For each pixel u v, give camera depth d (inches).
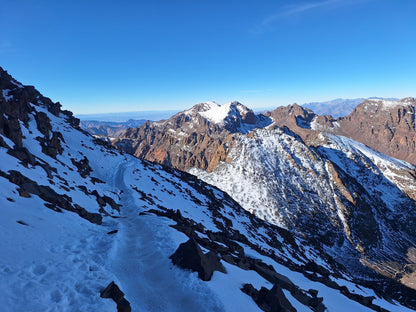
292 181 7258.9
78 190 1341.0
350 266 5108.3
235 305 525.3
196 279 577.3
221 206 3277.6
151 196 2068.2
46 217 751.1
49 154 1802.4
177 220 1213.7
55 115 3580.2
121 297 482.9
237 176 7534.5
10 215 635.5
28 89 3442.4
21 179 896.9
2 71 3388.3
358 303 1237.7
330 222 6122.1
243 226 2632.9
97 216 1050.1
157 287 565.3
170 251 717.3
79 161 2295.8
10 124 1525.6
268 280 859.4
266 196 6619.1
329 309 921.5
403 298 4087.1
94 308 426.9
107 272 578.2
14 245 524.7
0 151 1093.1
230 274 703.1
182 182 3572.8
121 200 1733.5
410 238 6806.1
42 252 553.6
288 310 585.0
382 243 6279.5
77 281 496.7
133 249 764.0
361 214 6761.8
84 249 671.1
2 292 385.1
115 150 3799.2
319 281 1364.4
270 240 2517.2
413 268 5305.1
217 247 957.2
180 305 506.0
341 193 7091.5
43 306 391.2
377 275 4906.5
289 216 6013.8
